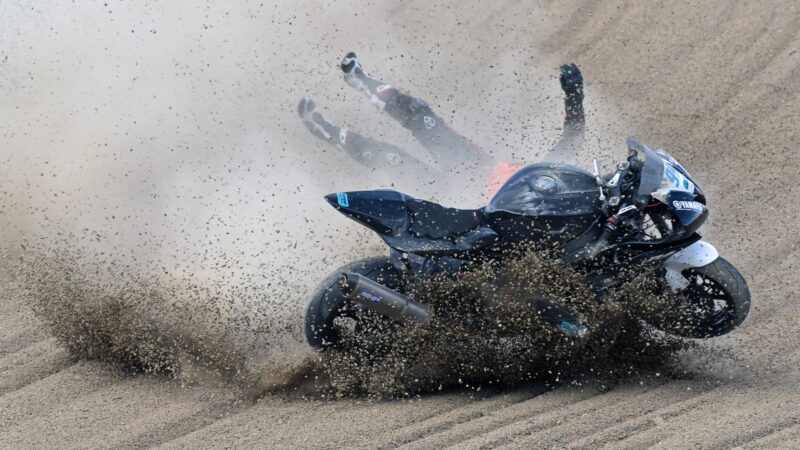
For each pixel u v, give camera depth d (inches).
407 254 769.6
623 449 677.3
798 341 844.6
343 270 791.7
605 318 780.6
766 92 1344.7
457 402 772.6
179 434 733.9
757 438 683.4
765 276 965.2
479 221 775.7
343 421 741.3
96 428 740.0
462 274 765.9
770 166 1170.6
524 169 793.6
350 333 807.7
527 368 794.2
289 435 722.2
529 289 761.6
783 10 1567.4
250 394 791.1
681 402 749.9
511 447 685.9
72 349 850.1
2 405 780.0
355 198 765.9
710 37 1545.3
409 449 692.1
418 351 780.6
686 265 792.3
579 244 767.7
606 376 797.2
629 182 771.4
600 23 1684.3
